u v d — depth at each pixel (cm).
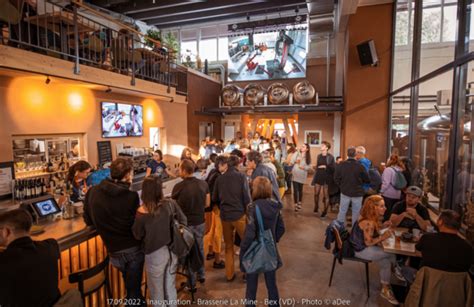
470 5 297
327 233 344
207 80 1126
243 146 714
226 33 1309
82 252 264
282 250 437
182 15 1155
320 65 1148
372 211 323
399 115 594
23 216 158
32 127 459
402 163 452
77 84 512
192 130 1005
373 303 307
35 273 152
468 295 217
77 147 560
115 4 965
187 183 318
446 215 234
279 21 1173
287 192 795
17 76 424
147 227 232
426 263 231
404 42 574
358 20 674
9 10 364
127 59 619
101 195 232
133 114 697
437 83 399
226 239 340
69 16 496
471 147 296
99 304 269
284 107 1000
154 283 243
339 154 1061
